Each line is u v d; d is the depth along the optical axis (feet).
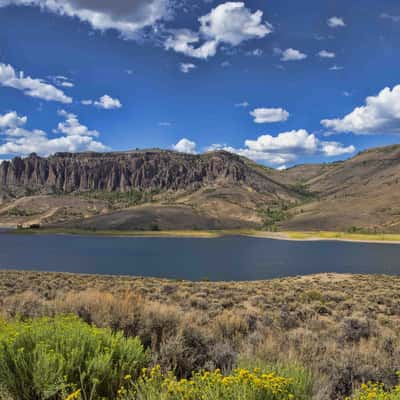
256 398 8.59
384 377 15.31
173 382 8.82
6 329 12.59
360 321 32.40
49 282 75.25
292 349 16.17
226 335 22.26
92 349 11.30
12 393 10.08
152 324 18.02
